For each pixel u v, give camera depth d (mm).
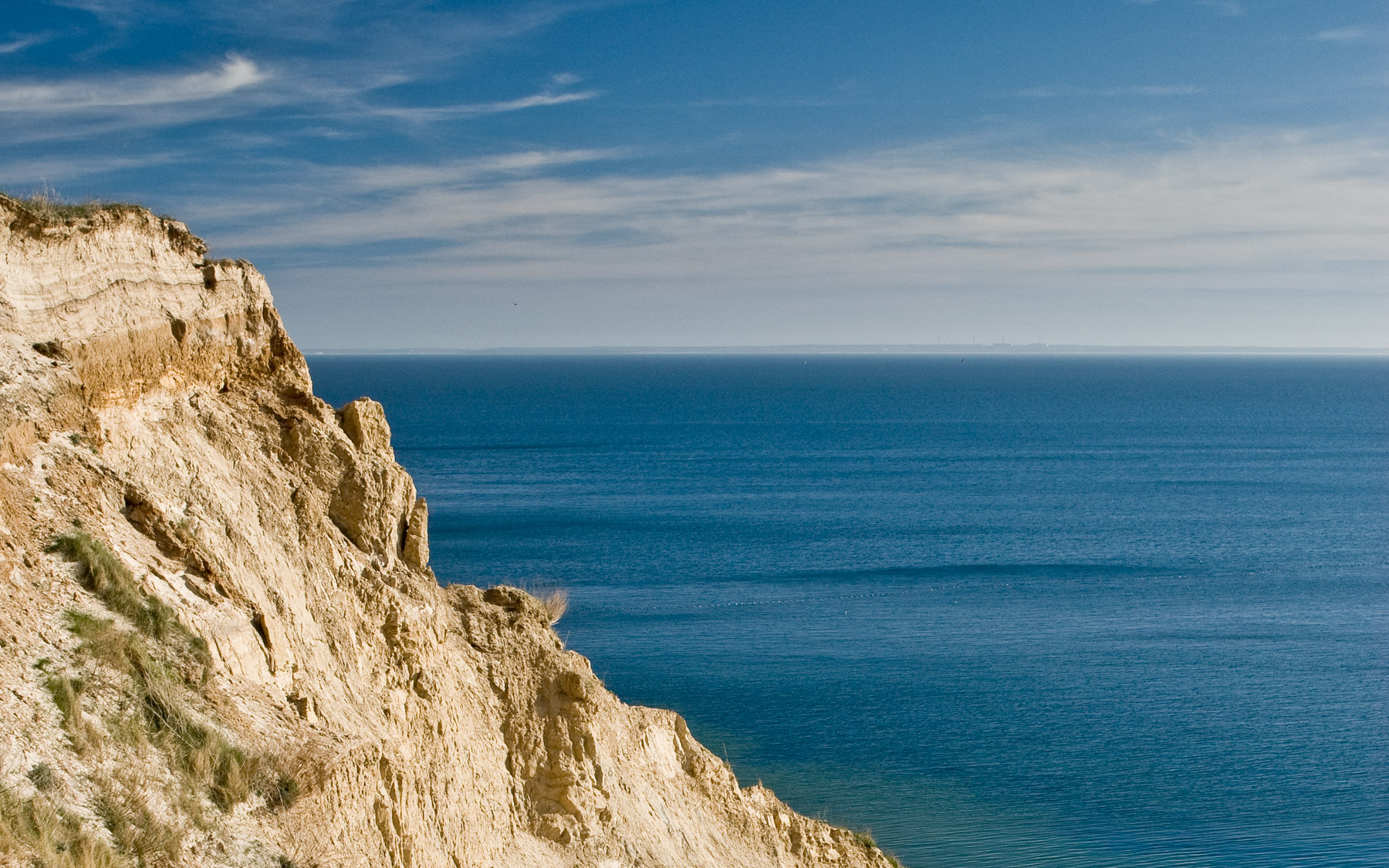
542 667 23719
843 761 49281
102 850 10375
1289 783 48156
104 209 16000
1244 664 68312
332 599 18219
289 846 12609
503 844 20781
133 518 14594
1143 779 48156
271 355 20156
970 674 64562
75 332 15023
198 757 12281
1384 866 39938
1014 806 44688
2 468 12844
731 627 74250
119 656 12289
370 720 17094
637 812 24156
